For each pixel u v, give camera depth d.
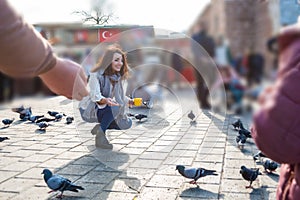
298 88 0.78
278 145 0.82
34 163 3.10
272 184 2.47
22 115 5.37
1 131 4.55
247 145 3.52
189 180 2.58
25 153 3.45
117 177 2.68
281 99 0.79
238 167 2.87
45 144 3.80
